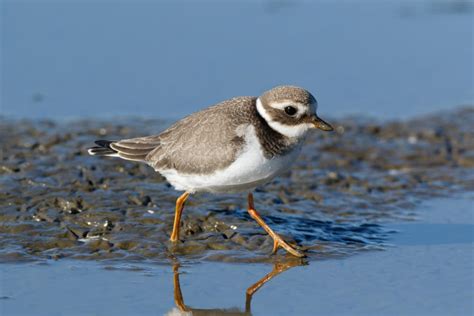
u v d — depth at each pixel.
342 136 17.72
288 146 11.03
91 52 22.84
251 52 23.30
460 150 17.05
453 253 11.87
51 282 10.60
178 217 11.89
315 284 10.73
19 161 14.66
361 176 15.45
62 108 18.97
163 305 10.02
